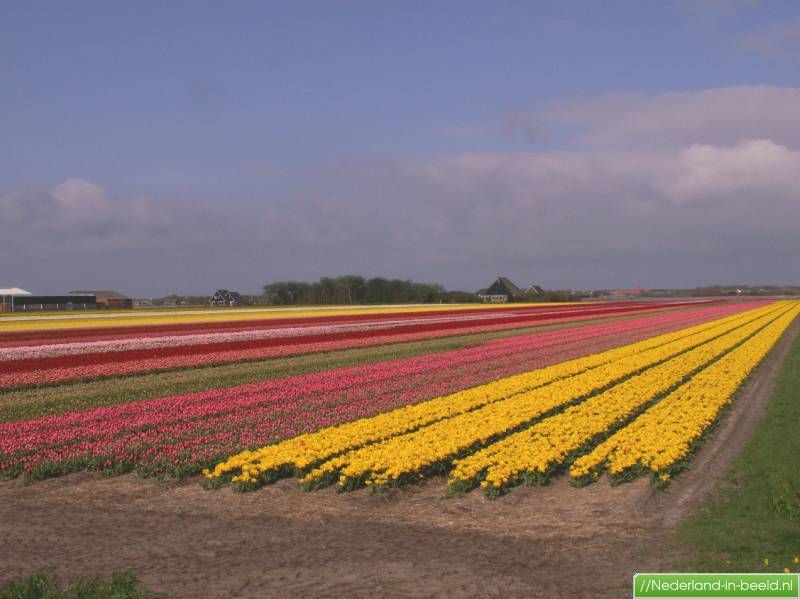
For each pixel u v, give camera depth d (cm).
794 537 1200
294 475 1656
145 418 2220
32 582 1037
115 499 1504
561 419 2122
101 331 5731
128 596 990
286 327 6238
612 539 1235
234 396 2633
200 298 19125
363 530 1306
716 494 1476
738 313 8919
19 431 2042
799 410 2356
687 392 2583
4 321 7412
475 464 1584
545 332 5884
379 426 2044
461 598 1009
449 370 3375
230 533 1292
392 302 16000
